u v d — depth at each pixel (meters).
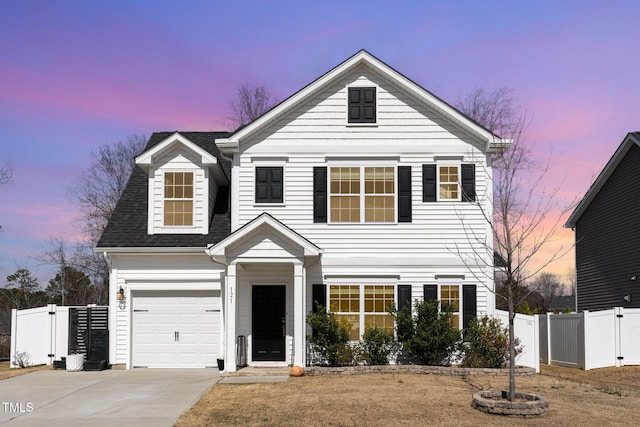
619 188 28.25
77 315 20.86
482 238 20.33
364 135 20.81
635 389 17.08
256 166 20.81
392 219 20.55
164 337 20.83
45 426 12.33
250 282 20.50
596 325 21.62
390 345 19.89
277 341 20.34
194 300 20.95
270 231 18.97
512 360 13.30
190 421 12.58
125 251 20.55
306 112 20.94
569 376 19.77
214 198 22.39
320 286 20.25
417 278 20.34
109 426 12.25
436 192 20.56
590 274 31.16
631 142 26.59
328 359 19.23
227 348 18.86
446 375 18.31
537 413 12.65
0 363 25.42
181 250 20.47
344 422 12.15
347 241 20.45
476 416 12.59
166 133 25.81
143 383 17.19
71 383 17.36
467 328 20.02
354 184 20.72
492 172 20.59
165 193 21.30
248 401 14.33
